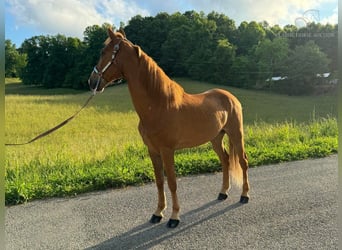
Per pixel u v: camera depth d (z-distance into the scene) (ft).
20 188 16.06
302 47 148.56
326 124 35.12
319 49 153.28
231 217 13.65
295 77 140.05
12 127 50.29
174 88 13.19
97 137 37.14
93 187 17.40
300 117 68.49
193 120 13.39
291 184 17.84
